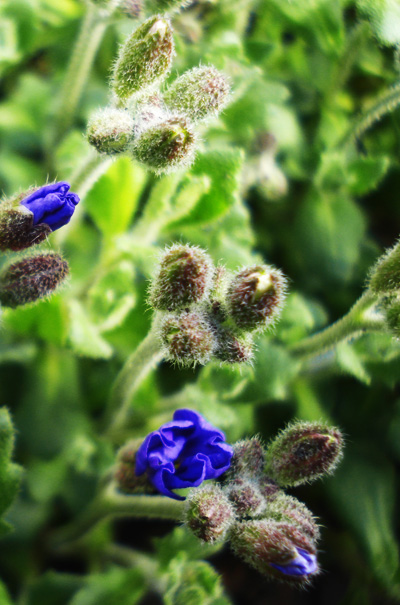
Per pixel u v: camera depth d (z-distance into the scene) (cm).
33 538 20
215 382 20
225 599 18
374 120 22
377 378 21
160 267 17
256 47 22
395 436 21
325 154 22
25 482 20
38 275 17
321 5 22
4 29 21
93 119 17
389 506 21
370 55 22
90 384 21
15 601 20
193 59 21
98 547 21
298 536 17
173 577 18
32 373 20
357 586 21
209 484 17
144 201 22
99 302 20
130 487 18
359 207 22
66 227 20
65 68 22
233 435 20
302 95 23
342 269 21
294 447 17
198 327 17
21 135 22
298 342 20
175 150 17
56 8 22
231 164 19
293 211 22
